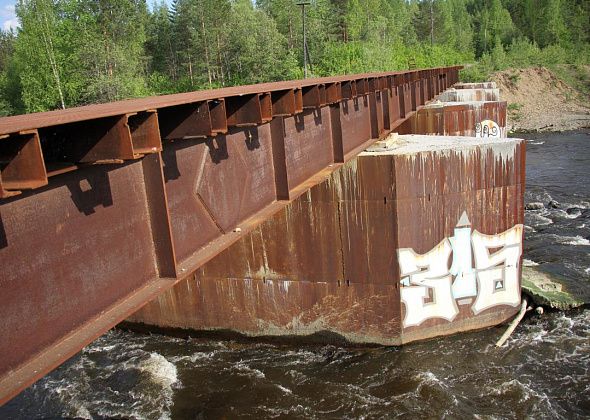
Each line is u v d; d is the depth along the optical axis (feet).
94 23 201.26
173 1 283.79
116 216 21.02
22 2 201.87
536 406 50.42
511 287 65.51
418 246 61.87
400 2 511.40
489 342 62.39
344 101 49.08
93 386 59.72
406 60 307.78
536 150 183.83
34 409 55.83
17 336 16.62
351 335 64.80
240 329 68.80
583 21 419.95
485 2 569.23
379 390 55.31
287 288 65.98
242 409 53.83
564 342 60.75
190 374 61.36
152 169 22.44
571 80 312.09
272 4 325.01
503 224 63.82
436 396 53.26
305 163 41.22
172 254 23.06
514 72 312.29
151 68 310.86
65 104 202.39
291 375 59.62
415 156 60.08
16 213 16.60
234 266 67.21
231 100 28.53
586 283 72.54
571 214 106.63
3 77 253.03
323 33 274.36
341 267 63.57
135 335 72.90
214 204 28.63
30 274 17.10
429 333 64.03
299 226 63.93
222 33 260.62
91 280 19.69
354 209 61.77
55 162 17.95
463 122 113.19
